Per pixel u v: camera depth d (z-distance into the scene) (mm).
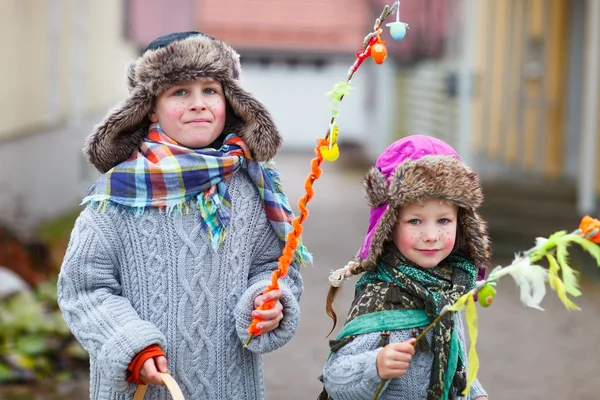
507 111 17516
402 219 4074
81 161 19203
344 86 3748
